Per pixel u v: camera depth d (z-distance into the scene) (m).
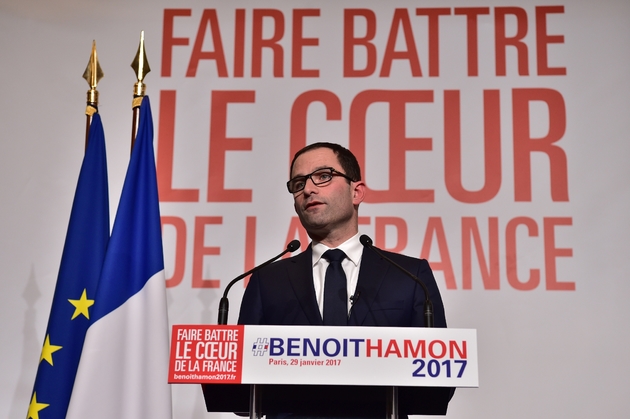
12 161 3.72
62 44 3.89
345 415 1.95
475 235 3.59
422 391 1.94
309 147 2.47
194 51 3.89
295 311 2.20
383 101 3.79
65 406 2.72
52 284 3.58
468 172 3.67
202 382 1.74
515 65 3.80
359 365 1.74
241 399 2.02
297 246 2.22
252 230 3.66
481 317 3.48
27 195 3.69
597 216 3.57
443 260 3.57
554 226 3.57
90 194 3.05
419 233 3.61
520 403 3.37
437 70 3.82
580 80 3.75
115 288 2.66
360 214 3.63
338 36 3.90
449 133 3.73
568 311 3.46
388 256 2.32
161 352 2.62
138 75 3.15
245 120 3.79
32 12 3.94
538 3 3.87
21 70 3.85
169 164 3.73
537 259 3.53
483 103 3.76
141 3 3.96
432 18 3.89
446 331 1.76
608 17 3.83
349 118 3.78
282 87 3.84
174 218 3.67
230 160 3.74
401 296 2.19
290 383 1.73
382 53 3.86
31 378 3.47
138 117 3.12
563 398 3.36
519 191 3.62
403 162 3.70
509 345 3.44
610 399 3.35
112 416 2.47
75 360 2.79
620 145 3.65
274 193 3.70
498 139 3.70
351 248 2.37
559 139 3.68
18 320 3.53
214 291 3.58
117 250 2.72
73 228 2.97
